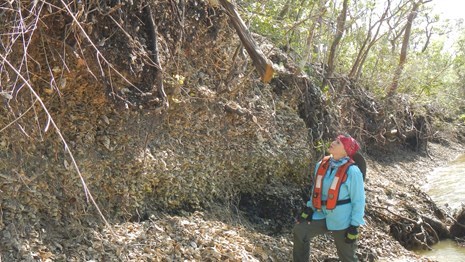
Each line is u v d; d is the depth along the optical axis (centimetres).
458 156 2003
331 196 560
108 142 556
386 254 744
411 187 1074
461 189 1323
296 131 830
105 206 543
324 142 873
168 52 607
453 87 2298
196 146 662
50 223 486
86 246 487
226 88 706
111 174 552
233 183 717
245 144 734
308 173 816
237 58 739
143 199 586
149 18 564
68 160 516
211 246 560
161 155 609
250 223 705
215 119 694
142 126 596
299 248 588
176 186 624
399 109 1596
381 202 930
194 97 657
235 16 518
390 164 1512
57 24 499
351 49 1523
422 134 1827
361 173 566
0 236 439
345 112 1149
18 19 450
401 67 1589
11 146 476
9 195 462
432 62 1812
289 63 888
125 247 507
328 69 1098
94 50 512
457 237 920
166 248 531
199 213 632
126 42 533
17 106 473
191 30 661
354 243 575
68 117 530
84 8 489
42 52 502
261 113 773
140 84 563
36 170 489
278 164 770
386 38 1592
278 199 744
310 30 891
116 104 533
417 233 873
